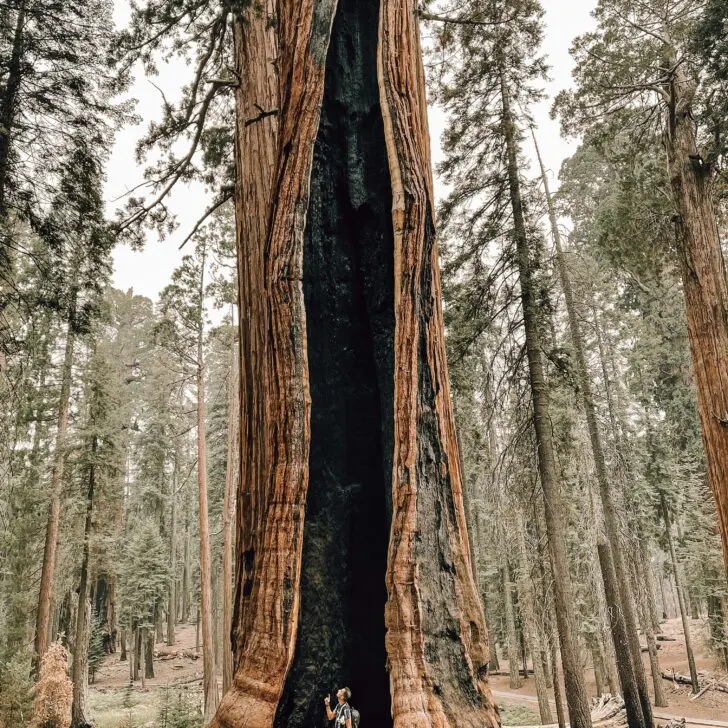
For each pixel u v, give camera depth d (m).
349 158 5.52
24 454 21.62
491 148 13.05
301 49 4.95
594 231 17.64
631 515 17.69
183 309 21.22
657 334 20.34
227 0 7.16
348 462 5.06
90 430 22.86
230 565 19.89
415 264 4.66
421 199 4.83
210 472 34.88
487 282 12.90
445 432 4.64
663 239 13.31
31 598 21.69
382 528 4.95
